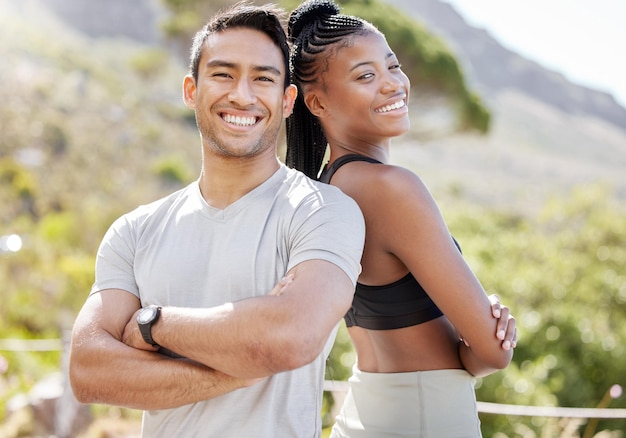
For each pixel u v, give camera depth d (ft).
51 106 98.48
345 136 6.88
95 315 5.95
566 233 36.96
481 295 6.17
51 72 112.98
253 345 5.13
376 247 6.41
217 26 6.02
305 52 6.83
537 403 16.84
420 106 52.70
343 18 6.74
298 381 5.72
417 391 6.41
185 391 5.42
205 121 5.97
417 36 50.01
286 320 5.13
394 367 6.59
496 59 344.90
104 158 87.81
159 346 5.58
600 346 21.06
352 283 5.53
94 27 194.08
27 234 43.39
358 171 6.52
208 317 5.31
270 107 5.97
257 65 5.90
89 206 49.37
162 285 5.93
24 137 86.17
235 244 5.80
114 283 6.11
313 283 5.32
